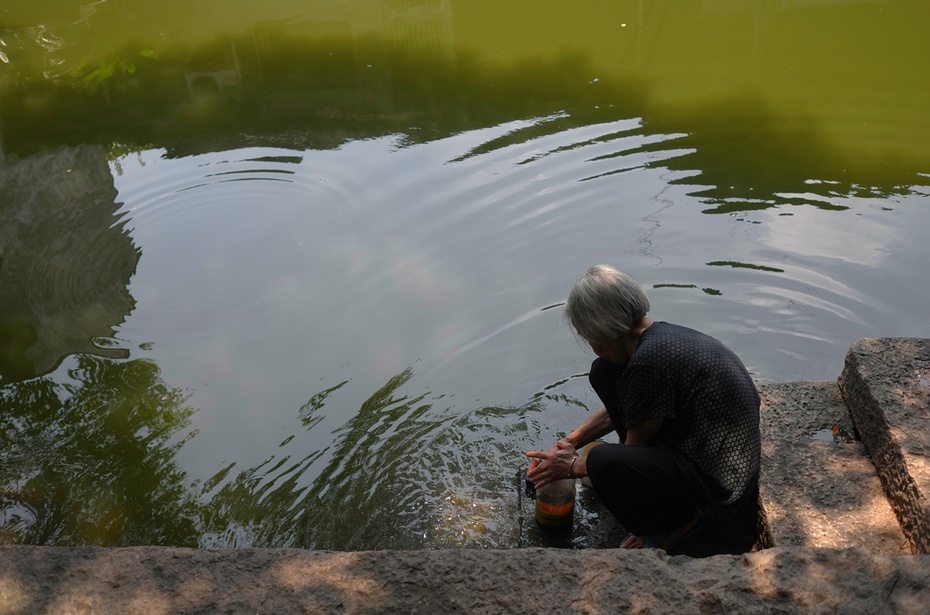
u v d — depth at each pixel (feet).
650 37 31.58
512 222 21.21
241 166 25.54
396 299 18.85
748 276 18.39
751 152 23.20
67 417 16.20
